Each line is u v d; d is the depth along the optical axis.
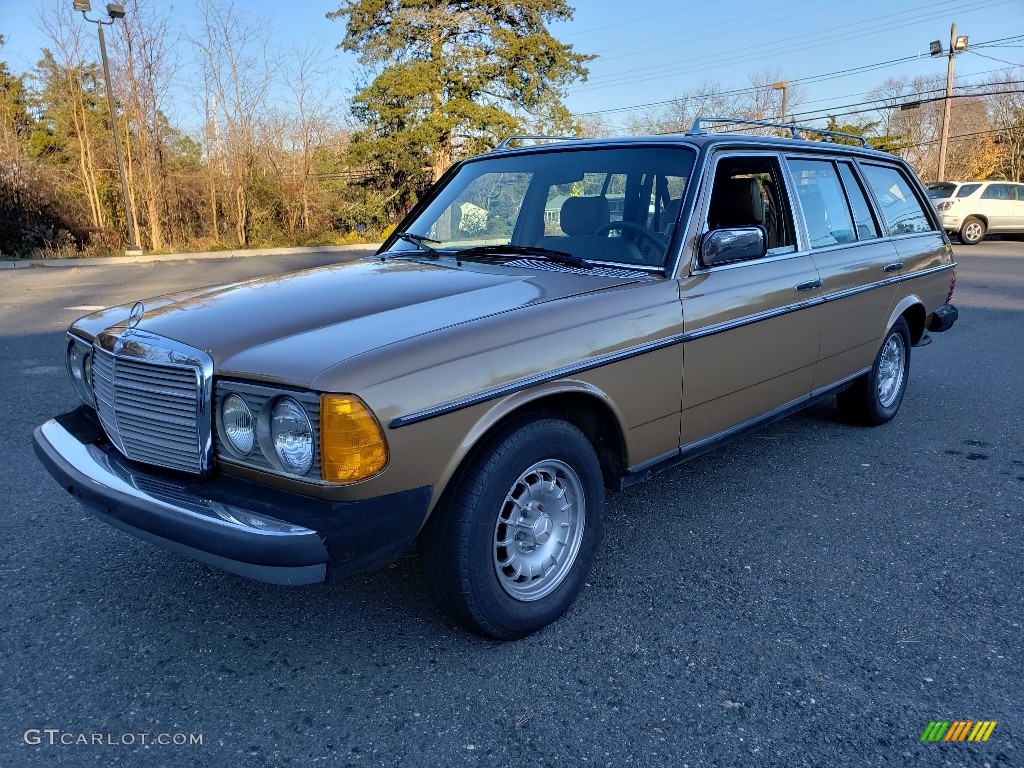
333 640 2.80
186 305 2.94
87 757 2.22
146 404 2.60
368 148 30.94
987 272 14.60
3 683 2.55
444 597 2.61
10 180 26.14
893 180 5.15
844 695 2.48
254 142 32.41
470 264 3.41
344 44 31.97
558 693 2.50
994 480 4.31
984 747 2.25
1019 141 39.12
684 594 3.12
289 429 2.26
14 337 8.75
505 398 2.55
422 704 2.45
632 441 3.09
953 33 30.97
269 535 2.16
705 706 2.43
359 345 2.38
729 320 3.41
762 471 4.47
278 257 24.62
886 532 3.67
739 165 3.69
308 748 2.26
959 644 2.76
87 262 22.91
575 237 3.54
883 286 4.67
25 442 4.89
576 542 2.93
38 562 3.36
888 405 5.26
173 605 3.03
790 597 3.09
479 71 30.75
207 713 2.41
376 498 2.29
